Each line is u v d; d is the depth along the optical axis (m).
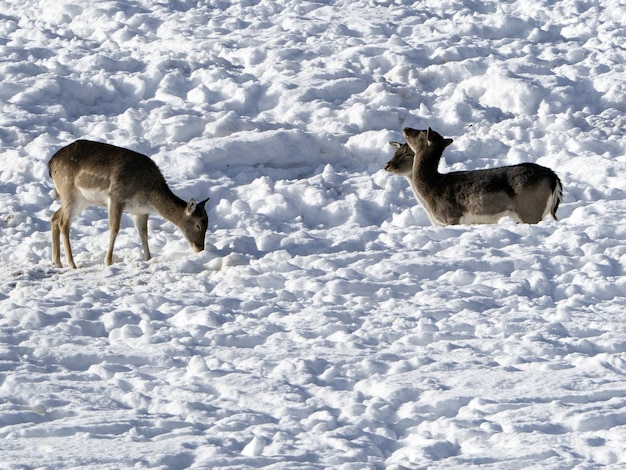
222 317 25.19
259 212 39.12
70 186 31.38
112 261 32.00
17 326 24.31
